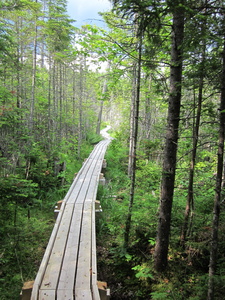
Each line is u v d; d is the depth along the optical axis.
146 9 3.20
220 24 3.10
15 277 4.44
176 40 3.96
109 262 5.43
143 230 5.53
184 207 5.80
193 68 3.85
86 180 9.70
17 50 11.10
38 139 11.25
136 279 4.75
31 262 5.07
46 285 3.34
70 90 20.19
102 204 8.50
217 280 3.18
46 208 8.49
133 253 5.36
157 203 5.75
